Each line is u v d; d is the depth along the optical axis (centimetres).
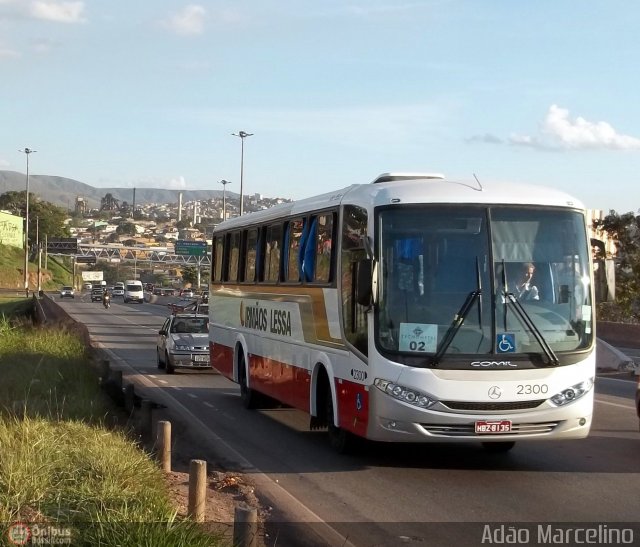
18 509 745
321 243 1299
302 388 1365
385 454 1246
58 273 15288
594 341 1090
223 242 1967
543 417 1049
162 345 2520
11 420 1147
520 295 1065
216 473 1118
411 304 1056
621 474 1105
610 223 4028
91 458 910
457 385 1035
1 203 16475
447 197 1084
